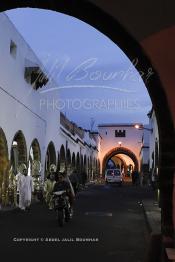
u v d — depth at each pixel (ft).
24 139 71.82
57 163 103.19
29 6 21.63
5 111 61.11
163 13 19.08
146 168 166.81
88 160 172.86
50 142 94.68
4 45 60.23
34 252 29.30
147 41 19.30
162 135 20.56
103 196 92.58
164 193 20.80
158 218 45.91
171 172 20.61
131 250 30.63
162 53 19.25
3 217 49.11
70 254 28.81
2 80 59.41
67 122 121.39
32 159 83.20
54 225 43.16
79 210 60.70
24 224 43.52
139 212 58.49
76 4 20.34
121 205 69.77
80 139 143.84
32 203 69.00
